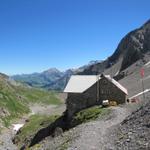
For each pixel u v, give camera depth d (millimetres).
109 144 42188
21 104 160625
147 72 192875
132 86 158875
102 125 57625
